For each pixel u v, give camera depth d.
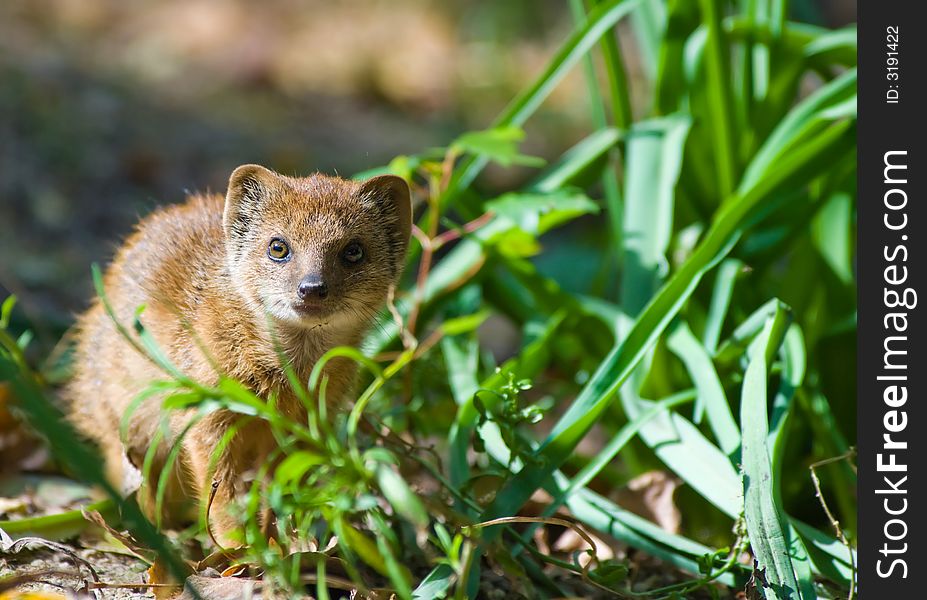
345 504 5.43
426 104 26.25
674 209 9.91
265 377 7.76
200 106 20.97
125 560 7.19
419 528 5.21
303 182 8.26
